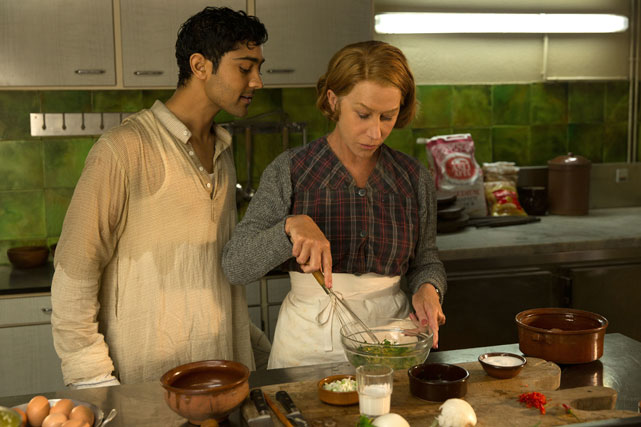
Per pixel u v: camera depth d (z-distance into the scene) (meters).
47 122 2.93
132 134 1.47
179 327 1.54
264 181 1.59
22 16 2.59
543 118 3.56
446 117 3.46
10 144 3.01
